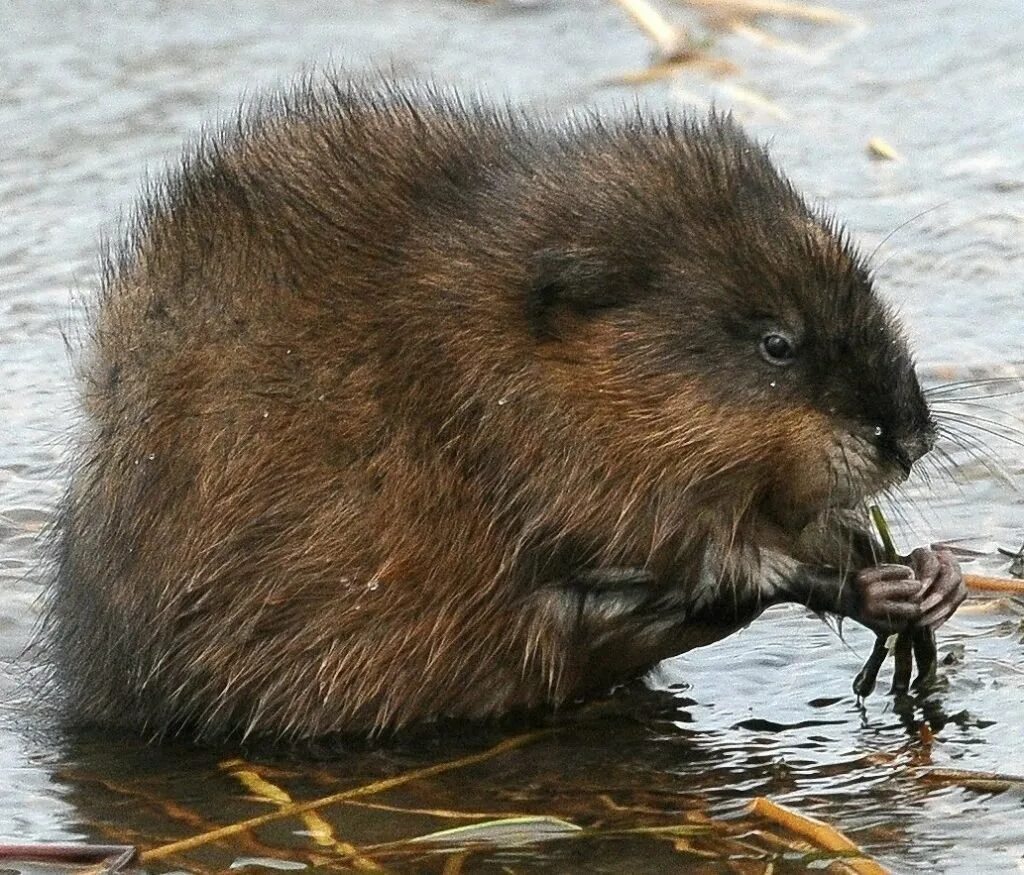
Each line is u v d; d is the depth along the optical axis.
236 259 12.70
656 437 12.40
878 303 12.65
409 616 12.62
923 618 12.43
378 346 12.49
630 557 12.59
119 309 12.95
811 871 10.69
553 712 13.04
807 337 12.34
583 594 12.69
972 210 19.89
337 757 12.59
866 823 11.20
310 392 12.47
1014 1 25.55
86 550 12.89
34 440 16.41
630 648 12.86
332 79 17.27
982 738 12.21
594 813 11.55
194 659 12.70
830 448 12.35
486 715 12.95
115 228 19.77
